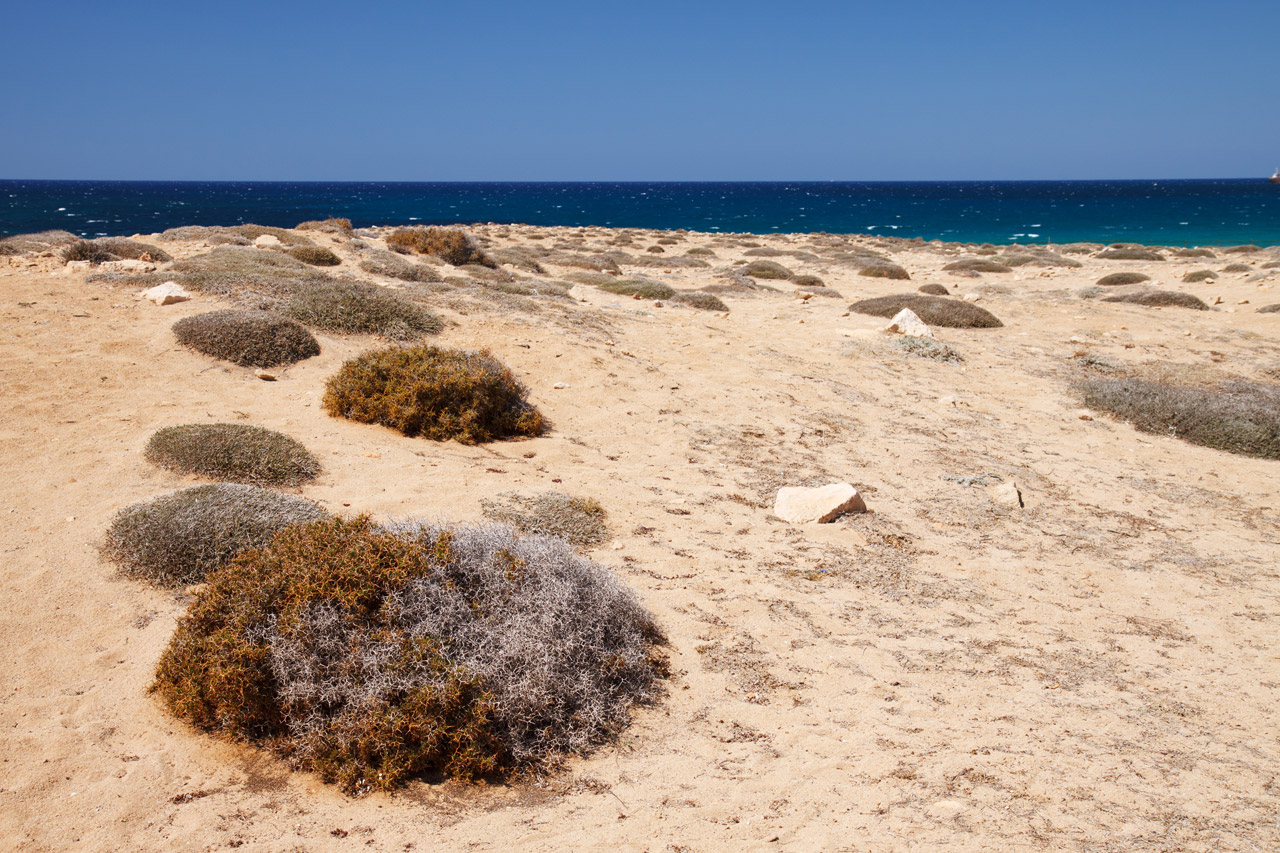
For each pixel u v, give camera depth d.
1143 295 26.08
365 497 7.68
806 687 5.62
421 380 9.96
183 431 8.12
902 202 143.25
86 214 82.62
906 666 6.01
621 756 4.78
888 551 8.15
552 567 5.57
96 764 4.27
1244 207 112.56
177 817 3.96
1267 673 6.35
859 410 13.27
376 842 3.91
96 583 5.88
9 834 3.71
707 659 5.87
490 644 4.82
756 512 8.79
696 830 4.12
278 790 4.25
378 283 17.33
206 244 20.27
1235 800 4.60
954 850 3.98
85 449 7.91
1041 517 9.60
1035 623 6.96
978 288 29.36
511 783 4.49
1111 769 4.86
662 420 11.58
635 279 24.20
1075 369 17.48
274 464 7.87
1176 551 8.91
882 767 4.74
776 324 19.83
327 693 4.42
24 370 9.48
